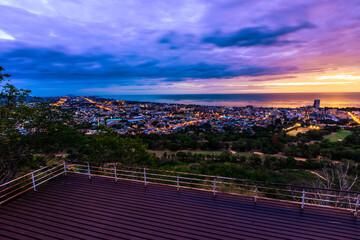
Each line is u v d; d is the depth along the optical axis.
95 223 4.50
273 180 21.30
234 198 5.53
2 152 7.87
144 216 4.75
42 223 4.52
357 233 4.11
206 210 4.98
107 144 13.05
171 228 4.31
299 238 3.99
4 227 4.39
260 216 4.71
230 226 4.37
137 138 14.61
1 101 7.85
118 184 6.50
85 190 6.11
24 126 8.23
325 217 4.65
